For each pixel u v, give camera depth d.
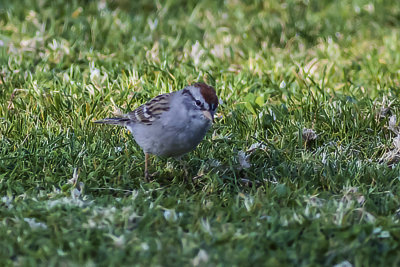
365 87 13.76
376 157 11.20
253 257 7.44
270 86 13.62
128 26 16.59
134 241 7.84
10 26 16.53
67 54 14.86
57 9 17.61
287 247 7.81
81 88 13.06
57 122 11.91
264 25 17.11
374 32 17.41
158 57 14.98
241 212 8.80
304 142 11.41
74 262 7.38
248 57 15.34
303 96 13.00
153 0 18.52
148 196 9.38
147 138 9.81
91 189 9.69
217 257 7.41
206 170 10.36
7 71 13.84
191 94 9.45
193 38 16.45
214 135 11.39
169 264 7.34
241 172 10.43
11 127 11.41
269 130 11.64
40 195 9.24
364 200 9.30
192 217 8.63
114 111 12.20
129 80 13.38
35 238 7.92
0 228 8.16
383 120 11.82
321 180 10.04
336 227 8.16
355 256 7.52
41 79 13.60
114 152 10.75
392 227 8.28
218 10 18.05
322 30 17.33
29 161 10.36
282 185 9.45
